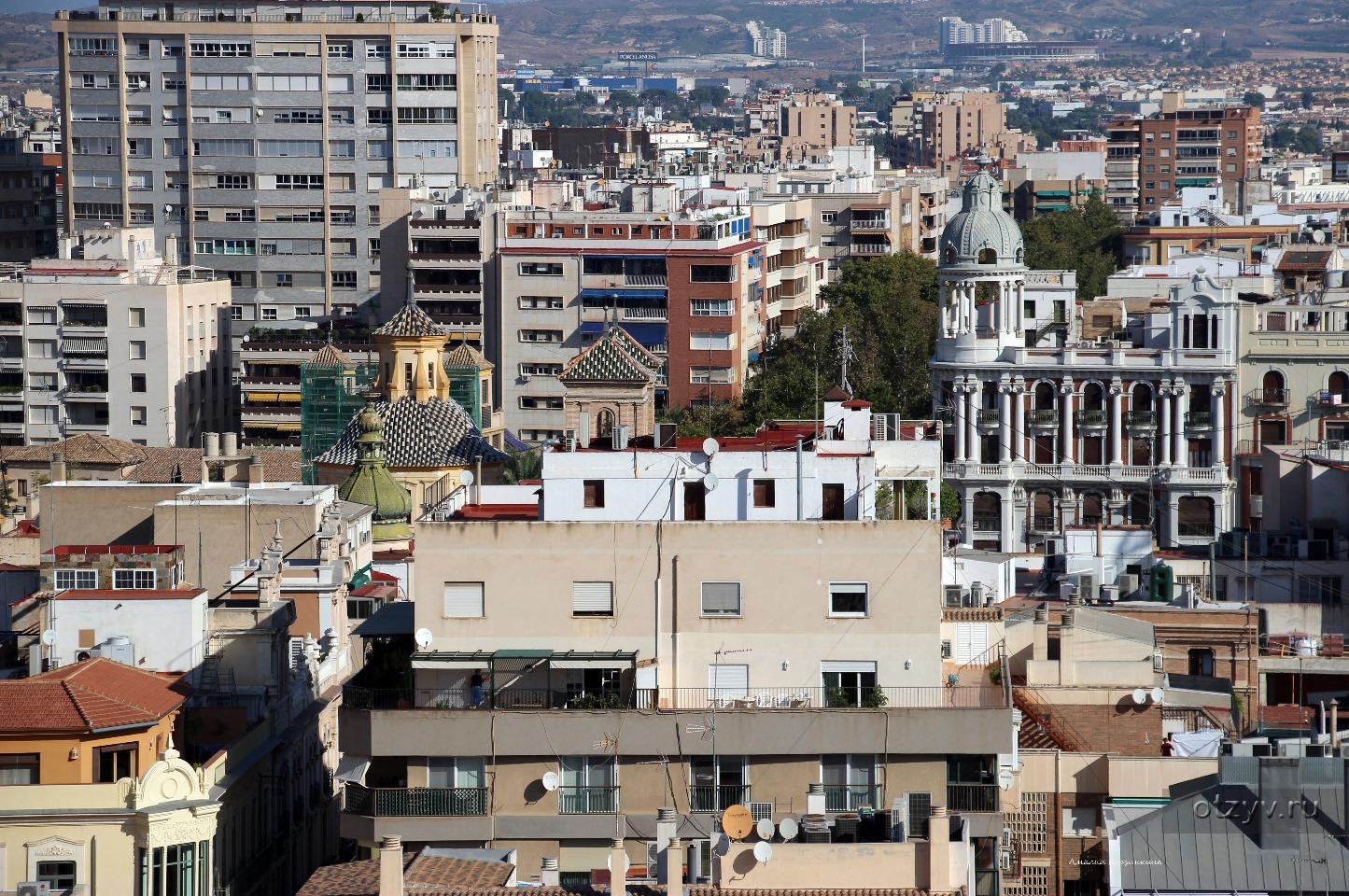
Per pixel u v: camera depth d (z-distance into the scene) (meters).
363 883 126.81
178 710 157.25
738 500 148.88
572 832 139.50
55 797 145.50
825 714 139.88
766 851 120.38
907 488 157.12
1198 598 192.25
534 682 143.38
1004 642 158.62
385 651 146.88
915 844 121.06
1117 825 132.12
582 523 144.62
